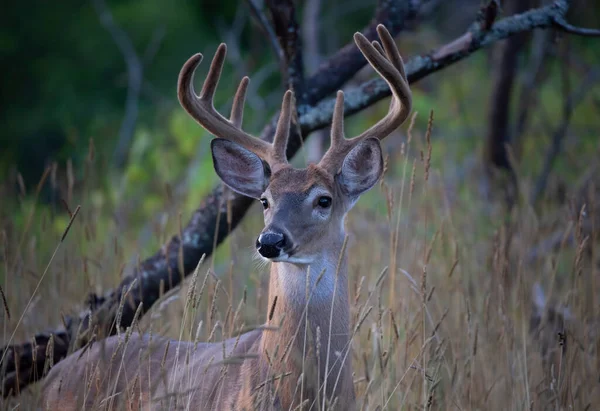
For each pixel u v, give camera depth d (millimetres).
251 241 14180
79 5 37281
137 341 9781
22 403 9320
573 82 22422
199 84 28062
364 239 13734
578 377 10008
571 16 21047
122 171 22328
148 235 15844
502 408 10039
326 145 20812
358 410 9312
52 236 12508
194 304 8227
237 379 8852
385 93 10984
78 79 35781
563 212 13352
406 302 10828
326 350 8594
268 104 24328
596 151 14992
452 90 21375
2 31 36406
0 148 34281
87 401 9344
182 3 36625
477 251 13023
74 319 10422
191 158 19031
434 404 9531
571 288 11180
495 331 10477
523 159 17234
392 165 19734
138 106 33188
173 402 8555
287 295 8734
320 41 27922
